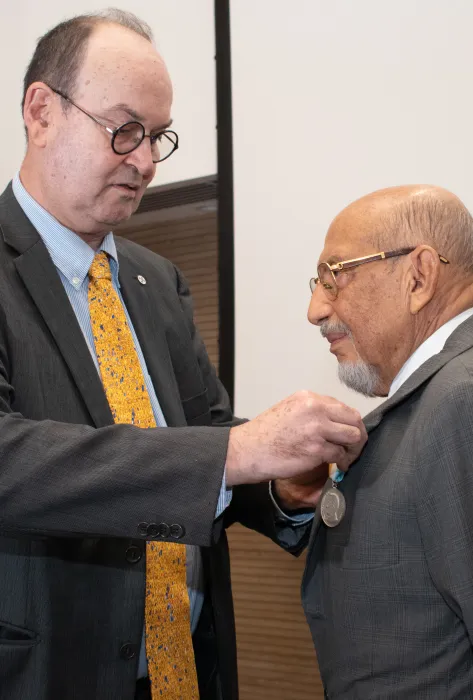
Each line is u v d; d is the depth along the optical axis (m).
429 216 1.18
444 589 0.99
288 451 1.08
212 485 1.08
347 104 2.73
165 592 1.43
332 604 1.14
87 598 1.30
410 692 1.04
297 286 2.81
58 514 1.12
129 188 1.44
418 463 1.02
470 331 1.14
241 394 2.90
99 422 1.35
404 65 2.62
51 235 1.47
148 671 1.38
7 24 3.54
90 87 1.37
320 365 2.74
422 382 1.11
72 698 1.27
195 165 3.13
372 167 2.66
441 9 2.55
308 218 2.79
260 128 2.92
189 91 3.16
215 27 3.06
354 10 2.73
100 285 1.52
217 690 1.57
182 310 1.75
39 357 1.34
